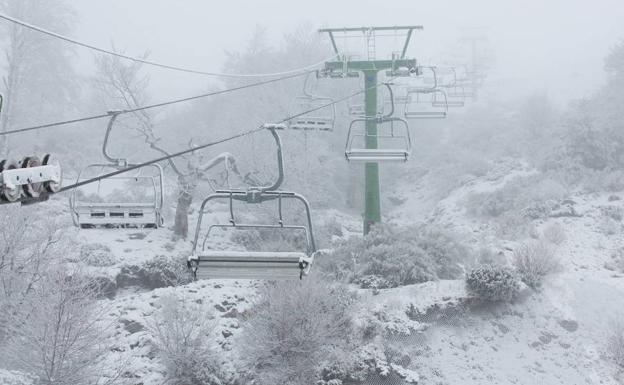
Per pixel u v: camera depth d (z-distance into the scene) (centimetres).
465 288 1923
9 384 1428
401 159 1659
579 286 2066
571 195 2998
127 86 2872
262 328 1653
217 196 932
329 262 2194
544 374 1705
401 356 1692
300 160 3338
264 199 929
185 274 2358
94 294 1541
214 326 1650
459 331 1814
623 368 1700
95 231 2650
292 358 1625
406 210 4009
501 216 2944
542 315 1903
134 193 3092
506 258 2288
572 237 2572
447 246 2239
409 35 2620
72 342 1331
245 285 2083
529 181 3222
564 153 3309
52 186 575
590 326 1869
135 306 1875
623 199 2841
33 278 1667
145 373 1591
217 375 1606
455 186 3819
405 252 2142
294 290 1659
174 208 3284
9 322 1507
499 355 1756
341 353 1650
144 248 2548
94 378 1402
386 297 1920
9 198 522
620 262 2284
